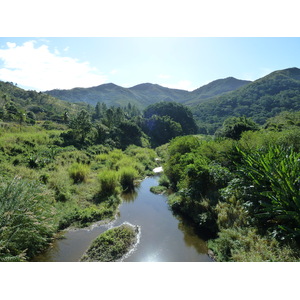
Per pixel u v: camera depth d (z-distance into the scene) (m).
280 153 7.02
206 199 8.14
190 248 6.30
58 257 5.68
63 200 9.09
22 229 5.19
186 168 9.69
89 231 7.21
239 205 7.01
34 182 7.08
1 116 28.16
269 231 5.50
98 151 22.06
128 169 13.66
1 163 11.16
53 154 15.71
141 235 7.06
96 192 10.50
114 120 42.56
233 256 5.09
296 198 4.93
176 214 8.88
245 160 7.47
